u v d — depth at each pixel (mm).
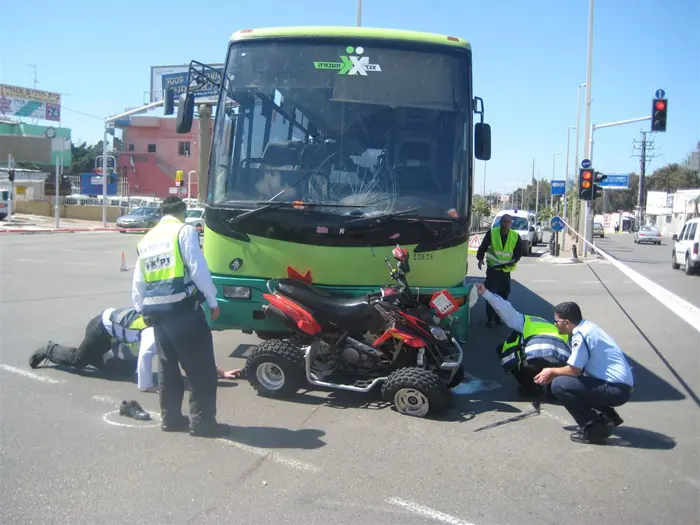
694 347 9188
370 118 6523
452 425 5777
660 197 86000
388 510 4109
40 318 10141
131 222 37125
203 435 5293
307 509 4094
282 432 5461
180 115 7066
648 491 4484
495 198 100750
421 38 6734
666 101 22156
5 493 4207
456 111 6605
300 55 6703
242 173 6559
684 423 5949
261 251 6359
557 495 4395
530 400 6645
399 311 5828
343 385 6211
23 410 5820
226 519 3939
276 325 6441
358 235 6223
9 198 40188
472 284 6781
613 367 5355
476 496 4348
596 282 17469
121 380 6859
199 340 5188
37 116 72438
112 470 4598
